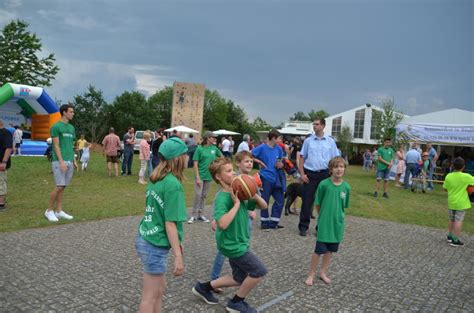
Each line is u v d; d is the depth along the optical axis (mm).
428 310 4164
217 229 3730
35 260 5117
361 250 6555
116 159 15102
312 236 7340
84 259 5254
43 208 8508
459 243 7270
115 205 9320
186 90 41031
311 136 7508
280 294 4395
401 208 11688
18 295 4000
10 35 34219
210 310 3848
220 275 4867
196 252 5859
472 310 4215
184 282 4582
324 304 4172
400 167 18797
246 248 3676
